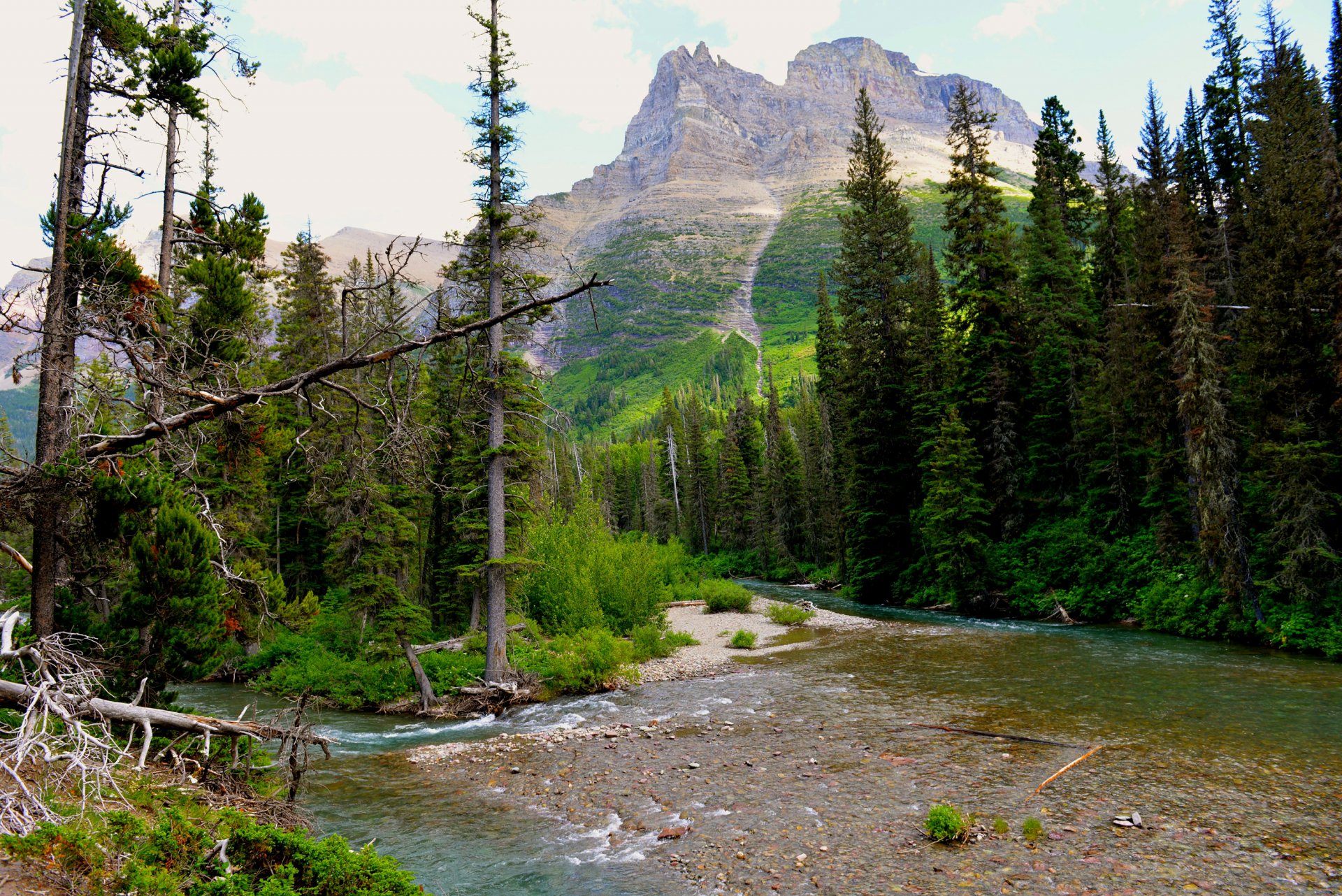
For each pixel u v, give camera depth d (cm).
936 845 1007
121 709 882
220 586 1242
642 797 1281
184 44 1382
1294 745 1395
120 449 1066
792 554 7456
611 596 3275
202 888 592
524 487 2630
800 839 1055
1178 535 3294
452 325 953
